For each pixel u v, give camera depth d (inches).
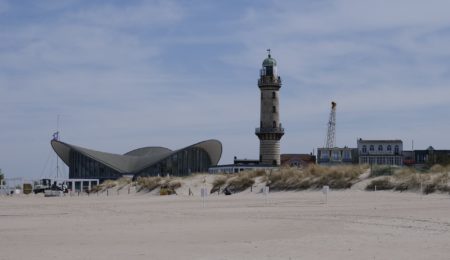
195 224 1051.9
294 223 1030.4
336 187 2337.6
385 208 1362.0
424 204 1497.3
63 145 5172.2
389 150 4739.2
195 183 3085.6
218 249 708.7
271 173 2758.4
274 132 4877.0
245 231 914.7
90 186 4579.2
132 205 1806.1
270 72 4963.1
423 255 641.0
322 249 697.0
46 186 4210.1
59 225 1071.0
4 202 2278.5
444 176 2046.0
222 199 2121.1
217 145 5196.9
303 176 2536.9
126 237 849.5
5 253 684.1
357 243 744.3
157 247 731.4
